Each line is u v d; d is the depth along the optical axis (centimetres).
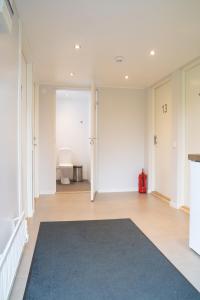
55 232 287
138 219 335
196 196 228
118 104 515
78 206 402
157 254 230
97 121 509
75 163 670
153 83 479
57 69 391
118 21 238
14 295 167
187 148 376
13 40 203
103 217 344
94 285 179
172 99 405
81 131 668
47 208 390
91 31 259
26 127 340
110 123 514
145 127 522
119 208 391
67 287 176
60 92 578
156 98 491
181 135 384
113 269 202
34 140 448
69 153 636
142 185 507
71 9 217
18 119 228
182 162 386
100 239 266
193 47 301
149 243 255
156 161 493
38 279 186
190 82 367
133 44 293
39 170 494
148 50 311
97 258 222
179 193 388
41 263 212
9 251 149
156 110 491
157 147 488
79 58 340
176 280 186
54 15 227
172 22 240
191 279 188
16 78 220
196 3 208
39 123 491
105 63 360
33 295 167
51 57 335
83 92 573
